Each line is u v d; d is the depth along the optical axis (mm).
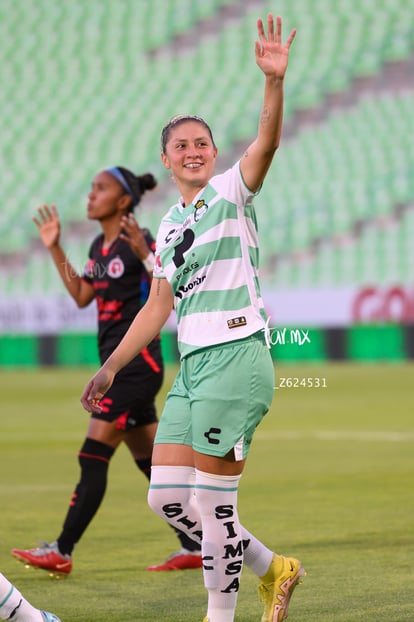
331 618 14719
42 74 97500
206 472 12984
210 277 12984
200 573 18234
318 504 24984
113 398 18578
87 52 97562
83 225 86312
